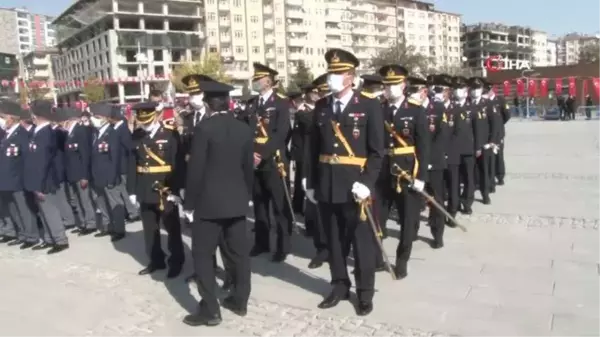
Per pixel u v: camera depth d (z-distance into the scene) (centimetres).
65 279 584
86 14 6806
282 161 602
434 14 11000
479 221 729
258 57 7781
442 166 618
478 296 471
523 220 723
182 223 779
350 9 9156
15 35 11388
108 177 726
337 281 473
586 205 796
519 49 12569
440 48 11231
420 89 613
